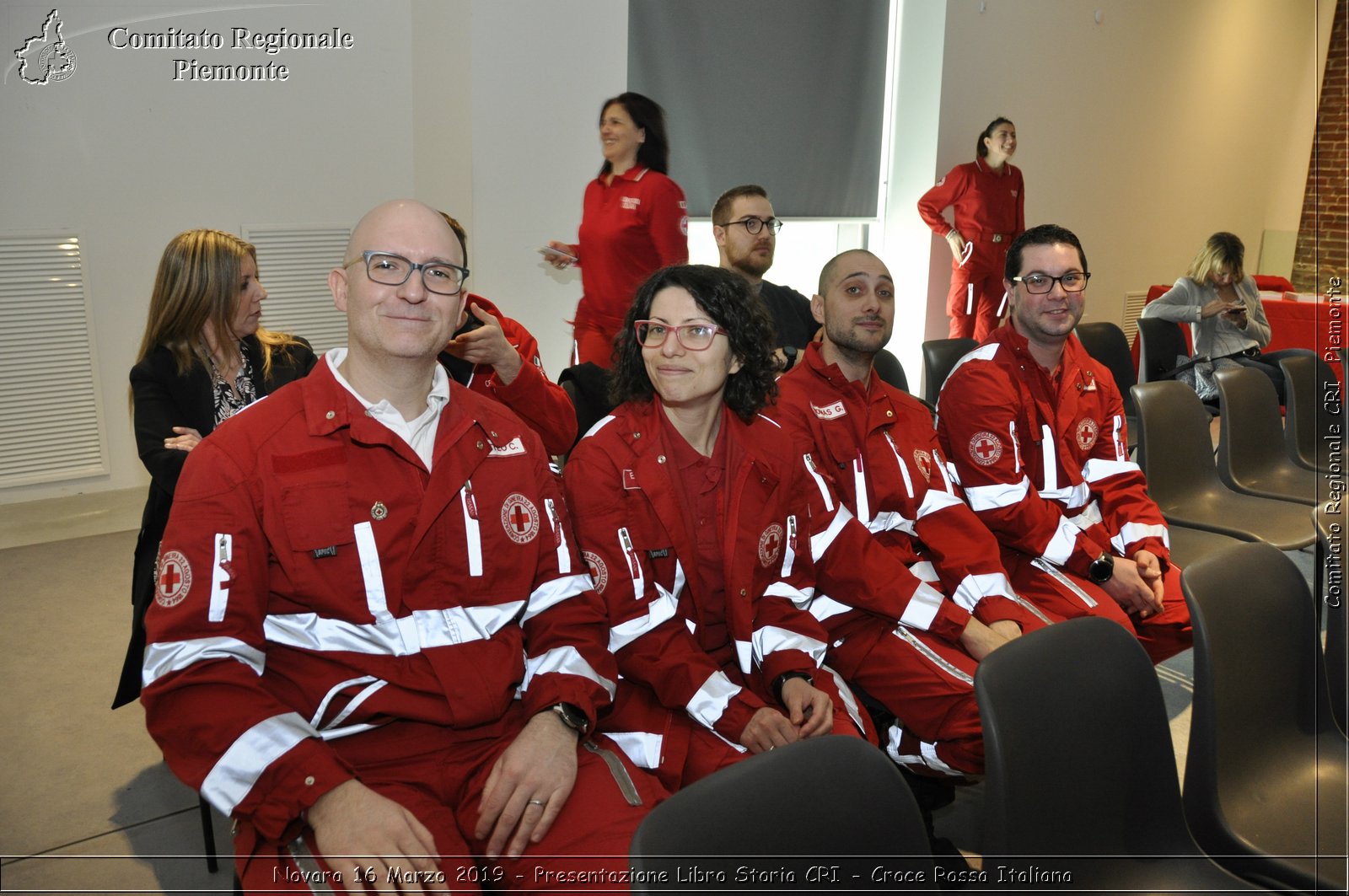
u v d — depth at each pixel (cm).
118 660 298
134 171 401
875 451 232
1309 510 307
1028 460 262
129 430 420
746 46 545
